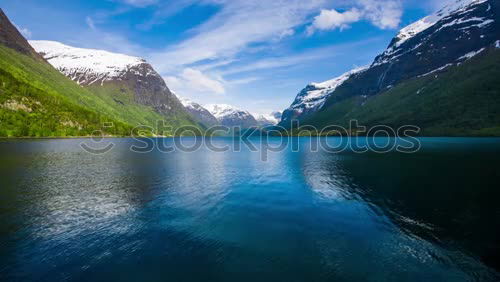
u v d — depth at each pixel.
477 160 68.88
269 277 17.23
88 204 33.84
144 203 34.69
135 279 17.06
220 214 30.30
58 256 20.14
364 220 27.91
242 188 44.00
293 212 30.98
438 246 21.55
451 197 35.47
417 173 53.75
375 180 48.59
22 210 31.02
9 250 21.11
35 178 48.84
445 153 87.88
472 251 20.62
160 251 20.94
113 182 47.44
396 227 25.75
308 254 20.36
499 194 36.12
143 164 72.69
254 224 26.94
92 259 19.67
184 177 53.91
